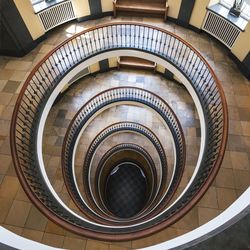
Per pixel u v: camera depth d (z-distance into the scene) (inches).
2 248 72.7
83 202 207.9
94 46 252.4
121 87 280.1
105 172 348.8
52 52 193.8
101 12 289.9
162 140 300.8
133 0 289.3
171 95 309.4
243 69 241.9
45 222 142.9
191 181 161.5
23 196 155.3
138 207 354.6
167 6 273.4
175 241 97.3
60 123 281.4
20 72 240.2
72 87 314.5
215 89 209.8
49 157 254.5
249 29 221.9
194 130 274.5
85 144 294.7
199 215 148.5
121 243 133.1
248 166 178.4
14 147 143.5
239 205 81.7
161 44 249.3
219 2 254.5
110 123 312.8
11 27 227.6
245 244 62.6
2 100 214.2
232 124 204.4
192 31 282.5
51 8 256.5
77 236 136.2
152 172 316.8
